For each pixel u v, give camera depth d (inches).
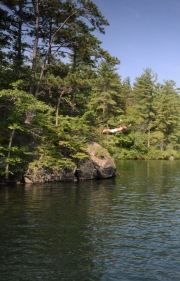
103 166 920.3
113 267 259.9
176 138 2598.4
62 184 786.2
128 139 2251.5
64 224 389.7
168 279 239.5
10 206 488.7
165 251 298.4
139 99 2714.1
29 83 960.3
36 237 333.7
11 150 729.0
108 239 332.2
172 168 1389.0
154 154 2303.2
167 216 444.8
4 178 740.0
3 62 916.6
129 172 1179.9
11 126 703.1
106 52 1028.5
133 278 240.1
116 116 2191.2
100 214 450.6
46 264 262.8
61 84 983.6
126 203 542.0
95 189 708.0
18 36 958.4
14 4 928.9
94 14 973.2
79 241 323.9
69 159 833.5
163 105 2503.7
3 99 731.4
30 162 791.1
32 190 664.4
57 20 1025.5
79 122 930.1
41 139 846.5
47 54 1016.2
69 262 268.4
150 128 2561.5
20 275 241.4
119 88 2192.4
